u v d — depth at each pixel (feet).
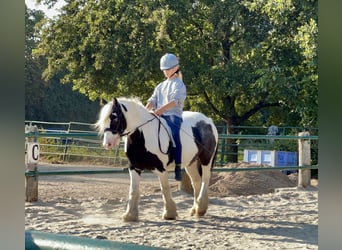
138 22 66.85
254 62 69.77
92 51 70.69
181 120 23.16
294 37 63.67
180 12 69.00
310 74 69.05
